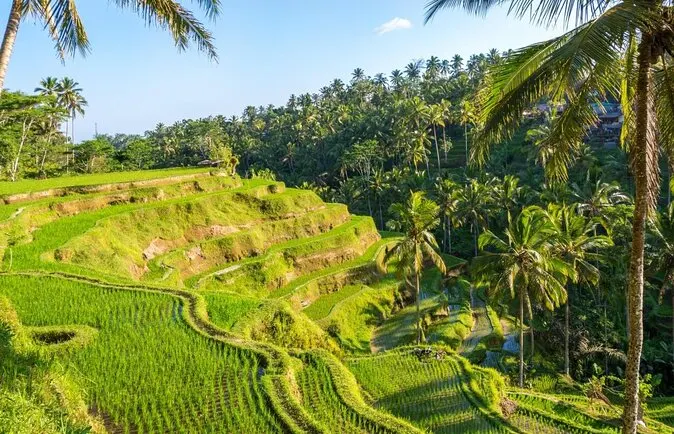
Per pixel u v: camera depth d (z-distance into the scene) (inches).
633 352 442.9
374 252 1946.4
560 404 841.5
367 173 3548.2
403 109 3636.8
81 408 341.4
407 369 828.0
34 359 353.1
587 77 377.4
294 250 1686.8
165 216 1505.9
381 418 498.6
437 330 1514.5
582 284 1697.8
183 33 512.7
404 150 3531.0
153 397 469.7
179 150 4500.5
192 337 609.0
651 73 399.9
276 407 458.9
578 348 1439.5
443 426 662.5
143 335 611.5
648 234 1381.6
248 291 1454.2
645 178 410.9
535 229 1067.9
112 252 1155.3
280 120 4960.6
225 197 1745.8
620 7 316.2
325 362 625.0
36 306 686.5
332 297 1595.7
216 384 501.0
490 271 1106.7
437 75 5098.4
